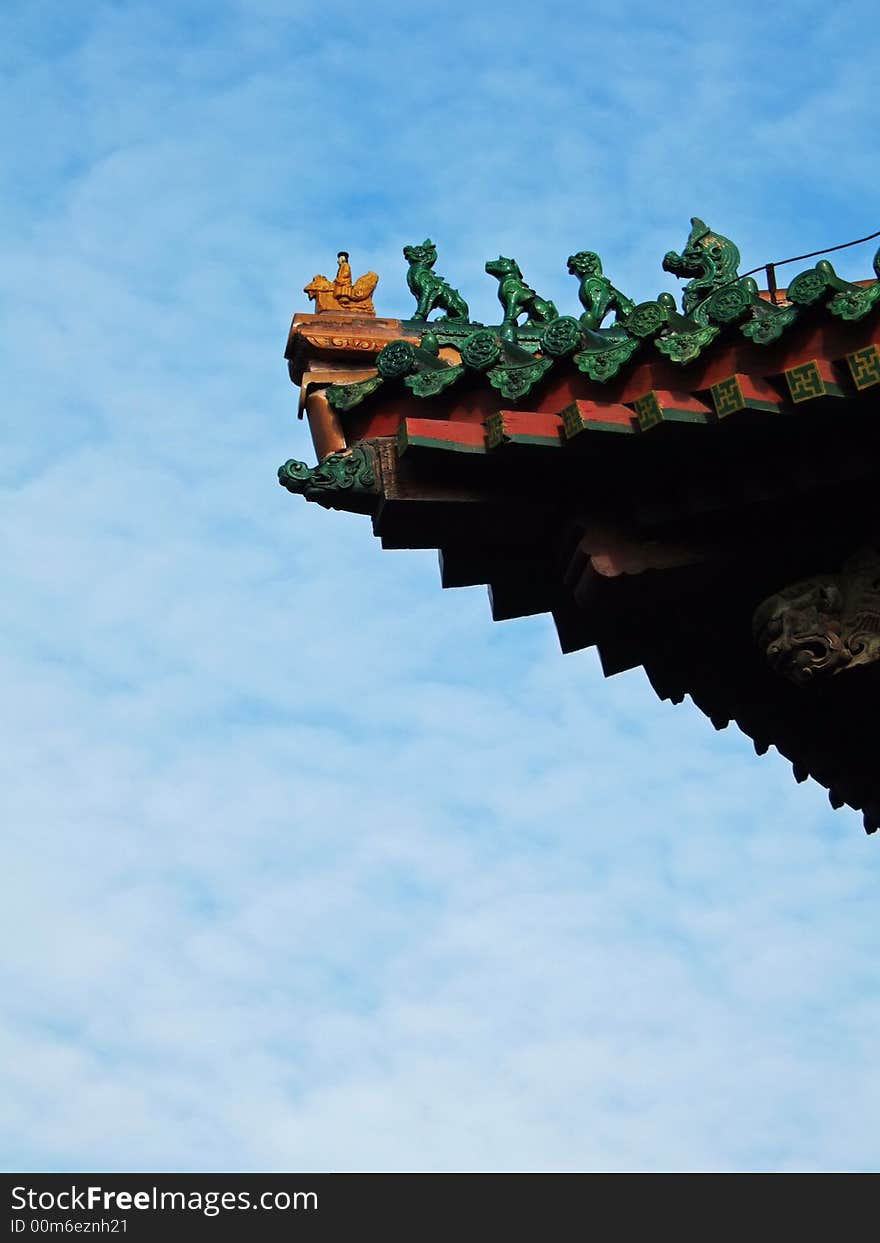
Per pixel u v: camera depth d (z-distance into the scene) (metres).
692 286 7.69
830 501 7.59
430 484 7.37
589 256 7.77
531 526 7.76
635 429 7.11
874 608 7.55
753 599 8.05
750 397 7.00
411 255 7.81
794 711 8.94
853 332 6.96
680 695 8.92
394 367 7.20
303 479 7.26
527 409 7.23
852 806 9.34
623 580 7.58
